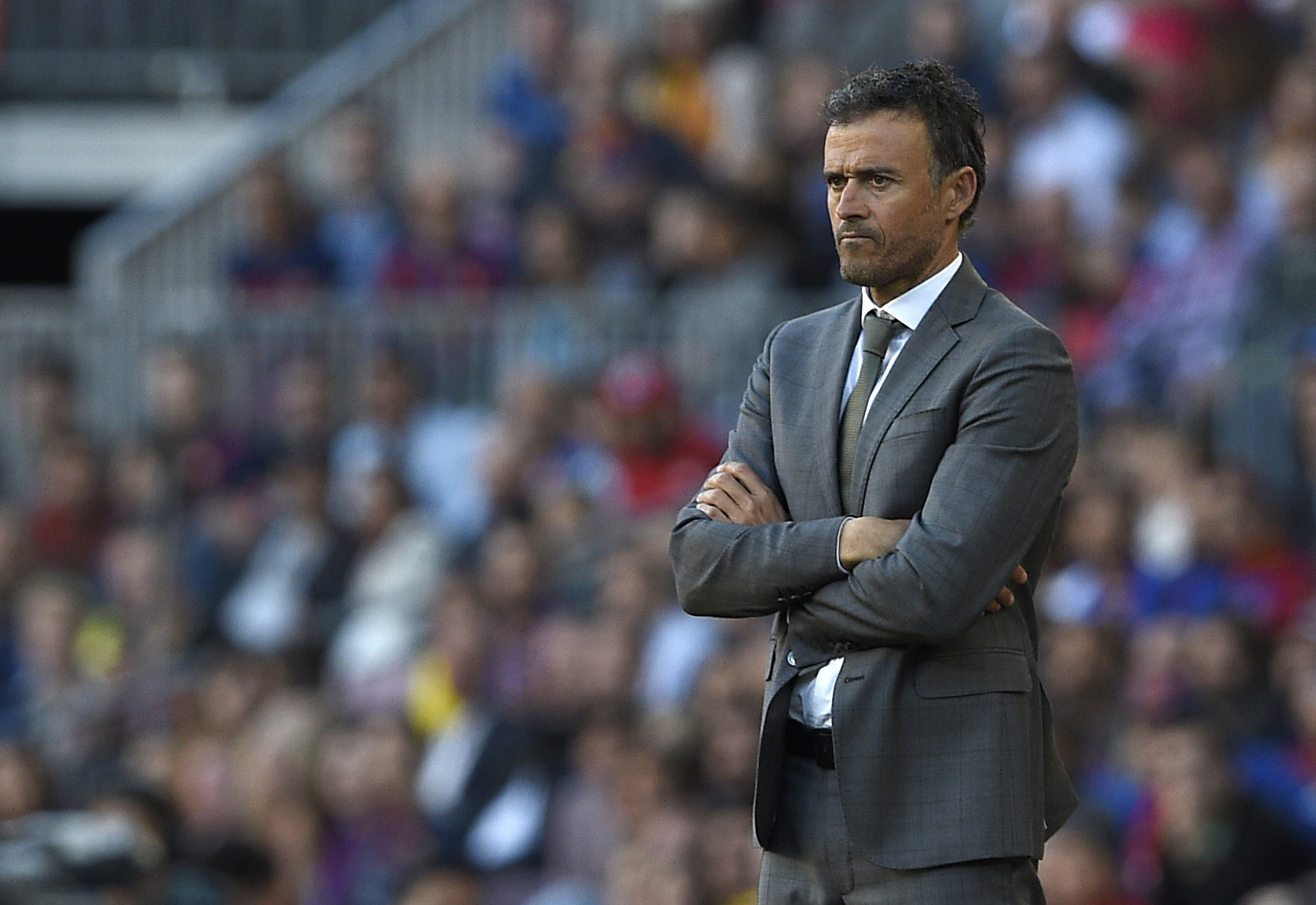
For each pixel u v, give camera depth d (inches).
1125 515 1289.4
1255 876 1098.1
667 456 1464.1
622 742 1239.5
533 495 1498.5
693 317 1558.8
